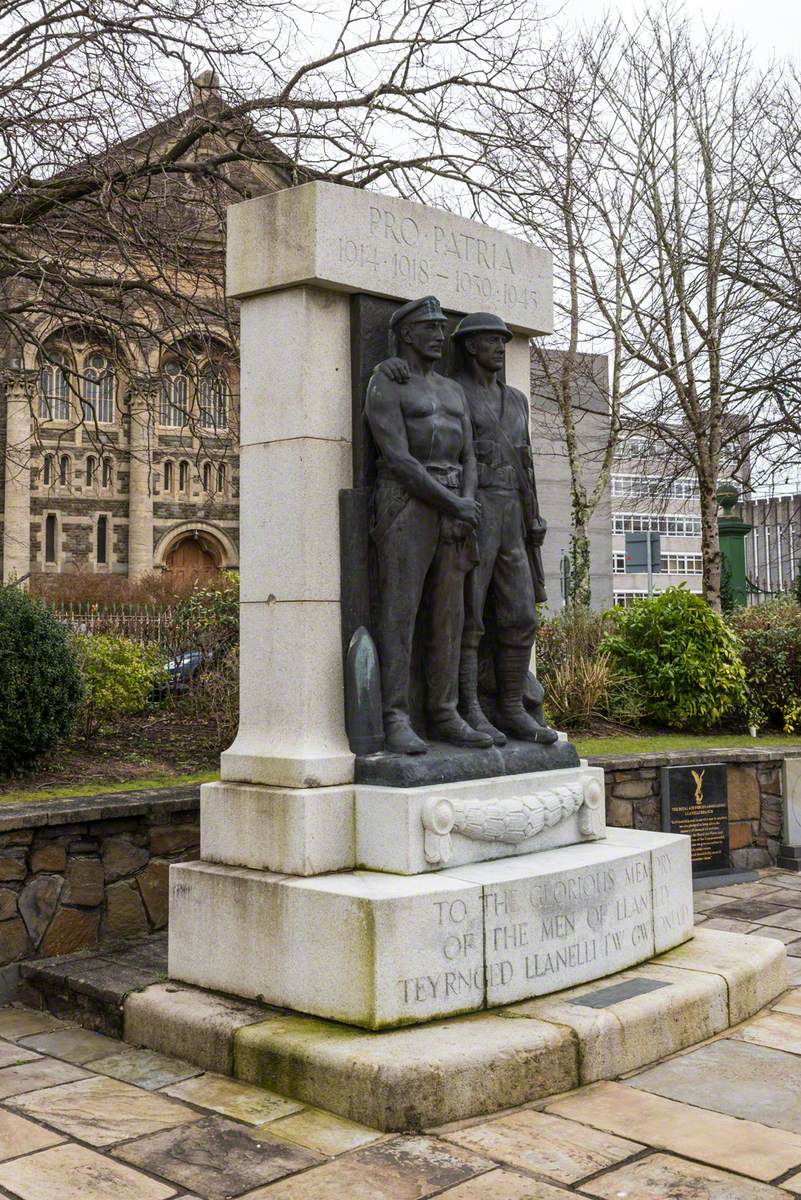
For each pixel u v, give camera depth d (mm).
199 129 12242
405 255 6000
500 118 13328
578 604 15469
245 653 5762
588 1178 3875
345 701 5641
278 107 12445
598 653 12188
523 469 6344
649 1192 3768
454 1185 3828
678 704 11617
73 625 12203
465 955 4910
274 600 5648
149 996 5340
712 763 9398
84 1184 3857
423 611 5887
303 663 5504
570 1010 4953
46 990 5883
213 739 9922
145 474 49938
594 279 17984
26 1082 4816
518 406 6434
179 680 11500
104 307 13453
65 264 11812
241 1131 4266
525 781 5855
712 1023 5352
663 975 5523
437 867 5281
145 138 12555
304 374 5590
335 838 5348
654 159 17766
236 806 5523
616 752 9906
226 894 5309
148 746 9562
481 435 6176
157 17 11594
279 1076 4621
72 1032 5508
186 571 46469
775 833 9922
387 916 4695
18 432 41125
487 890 5012
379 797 5316
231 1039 4812
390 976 4688
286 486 5629
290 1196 3768
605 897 5547
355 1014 4723
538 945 5184
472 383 6242
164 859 6934
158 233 12711
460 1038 4570
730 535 22062
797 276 17578
